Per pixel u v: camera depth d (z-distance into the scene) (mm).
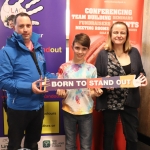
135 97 1897
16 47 1547
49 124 2221
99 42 2150
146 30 2443
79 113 1777
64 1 2023
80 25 2107
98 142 2346
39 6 2000
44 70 1788
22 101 1605
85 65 1807
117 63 1831
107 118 1948
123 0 2090
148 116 2529
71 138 1854
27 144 1847
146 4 2420
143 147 2500
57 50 2100
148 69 2453
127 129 1978
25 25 1571
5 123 2162
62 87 1688
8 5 1958
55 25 2053
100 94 1748
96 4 2082
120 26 1795
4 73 1508
